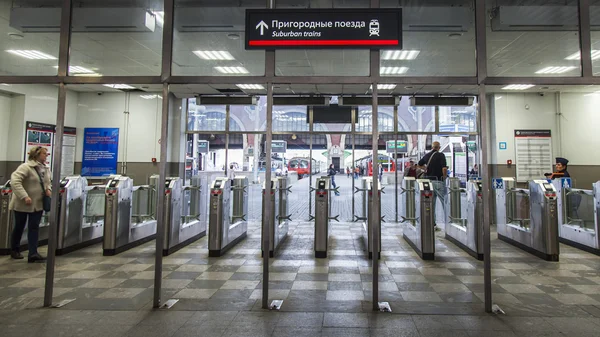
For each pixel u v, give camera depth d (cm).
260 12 347
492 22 483
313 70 718
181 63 700
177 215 589
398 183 952
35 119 827
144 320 308
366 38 341
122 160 941
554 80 335
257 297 368
